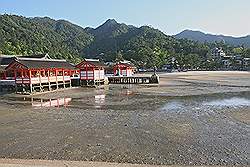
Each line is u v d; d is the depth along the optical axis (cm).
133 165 1218
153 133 1761
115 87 5441
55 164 1236
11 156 1359
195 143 1541
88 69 5700
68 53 14338
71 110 2684
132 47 18050
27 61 4575
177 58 15638
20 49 10700
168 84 6125
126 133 1766
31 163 1250
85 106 2969
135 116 2333
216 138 1638
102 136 1702
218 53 19325
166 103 3158
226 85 5753
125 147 1482
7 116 2388
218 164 1222
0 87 4753
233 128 1872
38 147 1497
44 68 4581
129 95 4012
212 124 2003
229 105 2978
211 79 7806
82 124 2031
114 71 8156
